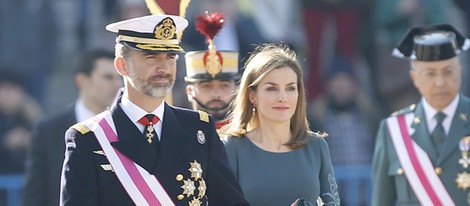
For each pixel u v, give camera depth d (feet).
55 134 89.04
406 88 129.70
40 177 88.99
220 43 118.73
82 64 91.35
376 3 129.90
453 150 80.48
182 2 71.15
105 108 91.20
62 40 129.90
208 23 75.36
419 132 81.76
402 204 82.12
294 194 68.18
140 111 62.49
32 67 126.11
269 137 69.10
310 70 127.65
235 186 63.82
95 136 61.98
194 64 76.38
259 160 68.64
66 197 61.00
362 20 129.70
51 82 128.16
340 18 129.08
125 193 61.62
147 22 61.87
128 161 61.82
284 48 72.08
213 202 63.93
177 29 63.10
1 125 120.26
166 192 61.98
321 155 69.82
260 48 71.31
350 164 121.60
